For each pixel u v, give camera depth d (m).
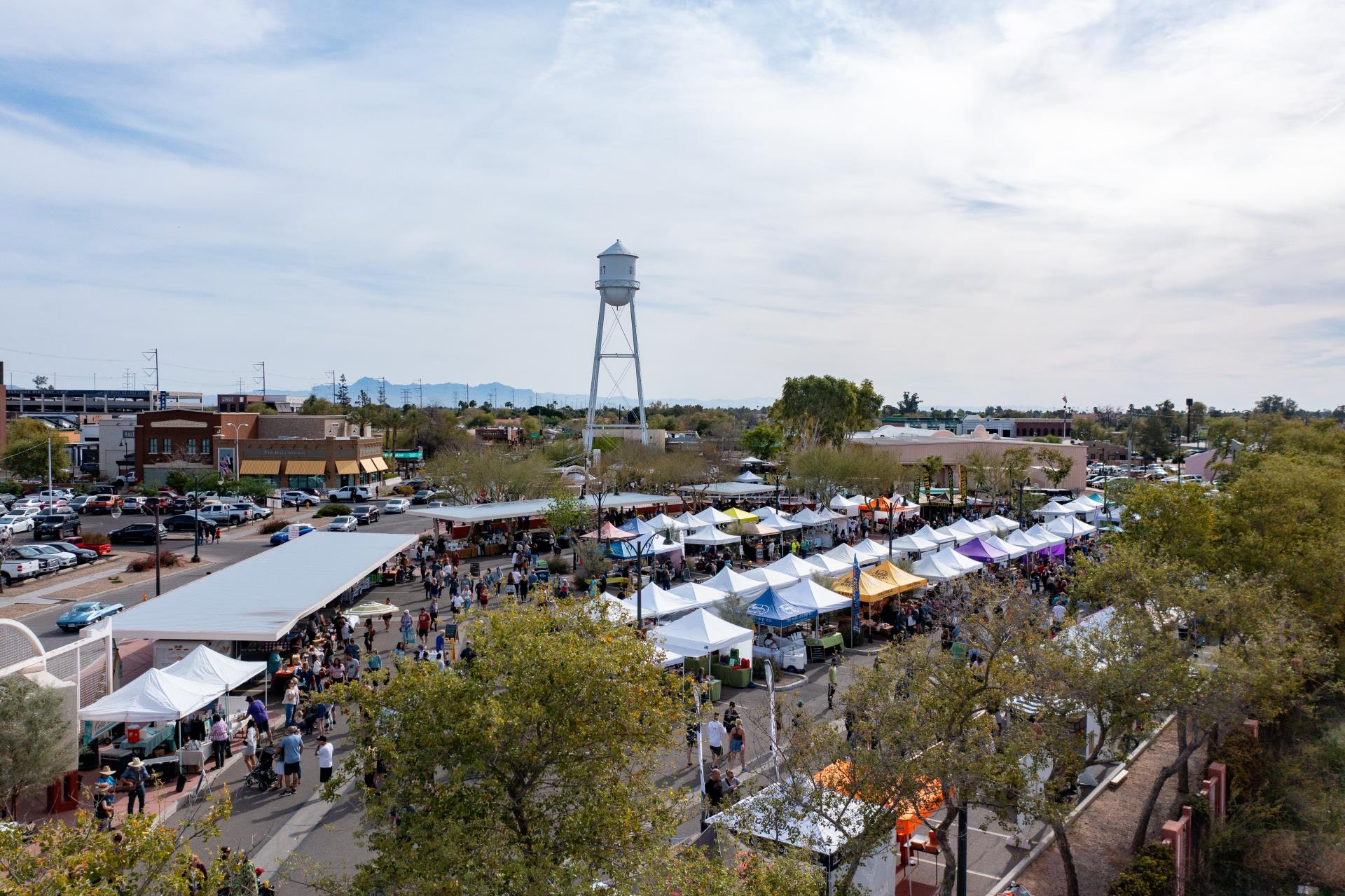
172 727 22.91
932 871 18.88
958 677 15.56
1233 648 18.62
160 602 28.42
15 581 45.47
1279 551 26.12
